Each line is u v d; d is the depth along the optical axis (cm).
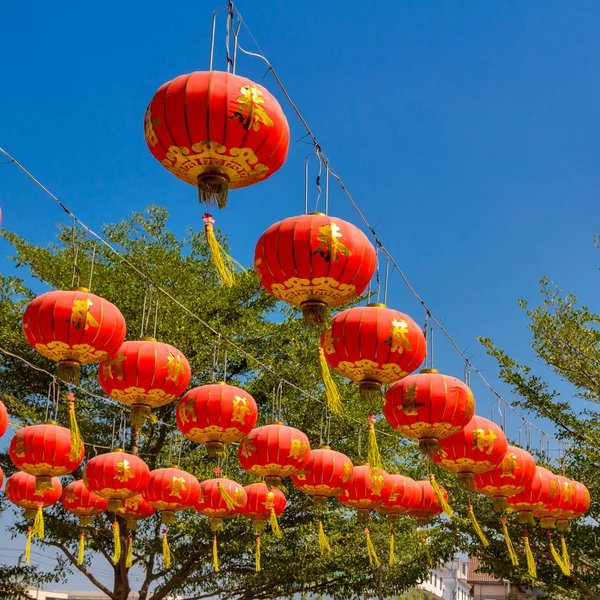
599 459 1622
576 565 1778
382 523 1864
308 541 1788
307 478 1184
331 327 869
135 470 1112
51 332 797
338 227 730
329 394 875
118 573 1767
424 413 980
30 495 1205
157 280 1883
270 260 736
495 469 1168
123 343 934
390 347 849
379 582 1794
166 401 953
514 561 1436
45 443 1037
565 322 1596
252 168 620
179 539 1845
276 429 1116
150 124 606
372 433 1030
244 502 1269
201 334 1858
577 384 1641
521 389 1683
